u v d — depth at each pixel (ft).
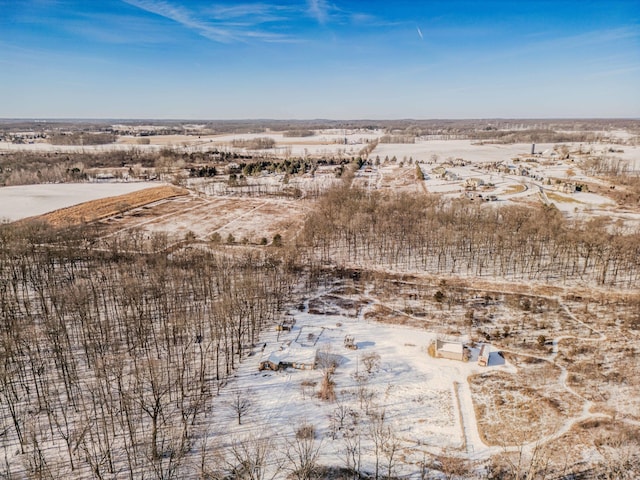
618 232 440.86
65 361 240.94
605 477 177.68
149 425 209.97
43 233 454.81
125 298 306.14
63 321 277.44
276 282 363.56
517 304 336.70
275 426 209.97
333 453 193.06
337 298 355.15
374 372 253.03
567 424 209.36
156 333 292.61
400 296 356.38
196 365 258.16
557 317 315.78
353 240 486.38
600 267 397.80
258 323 308.19
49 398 225.56
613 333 292.40
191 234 506.07
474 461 188.03
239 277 353.10
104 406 220.84
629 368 252.83
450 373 251.80
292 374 251.60
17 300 307.99
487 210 538.06
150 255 411.95
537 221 464.65
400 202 559.79
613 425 207.92
